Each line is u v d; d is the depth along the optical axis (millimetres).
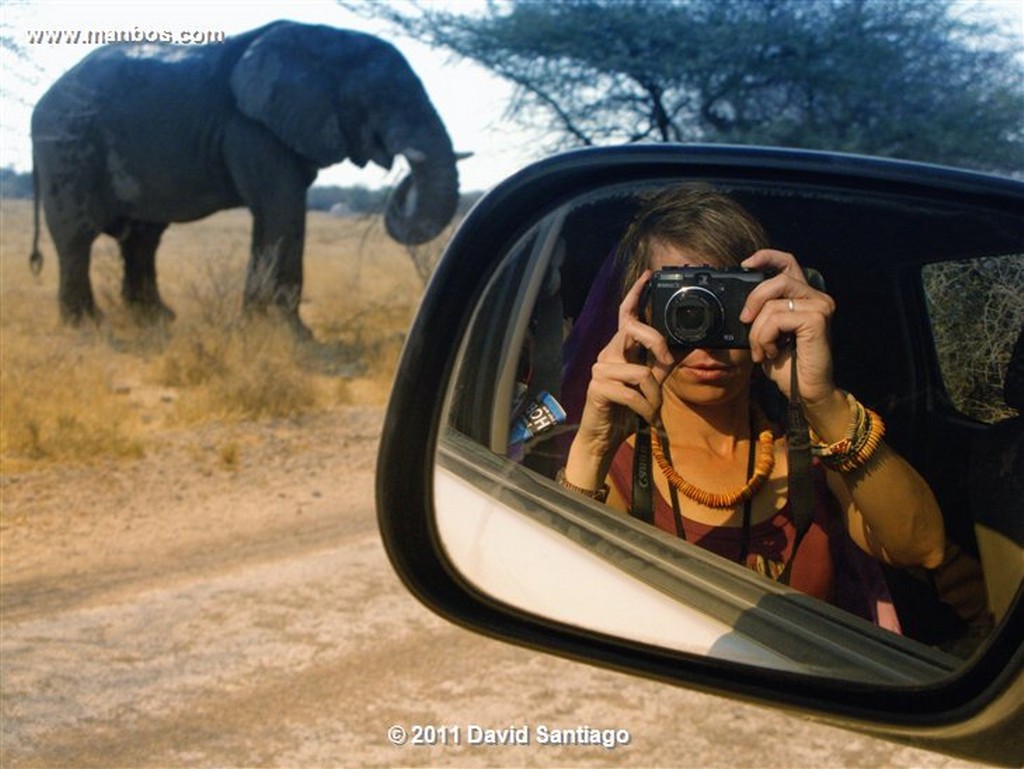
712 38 15789
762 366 1835
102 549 7000
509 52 16609
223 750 4312
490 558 2088
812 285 1827
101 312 16016
